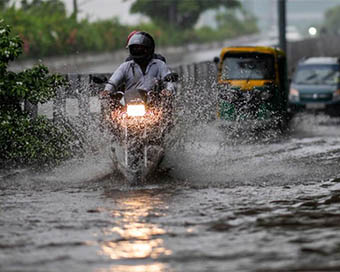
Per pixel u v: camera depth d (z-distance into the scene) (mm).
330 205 13859
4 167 18656
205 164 18734
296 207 13648
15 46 19031
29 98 19109
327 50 101062
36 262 10039
